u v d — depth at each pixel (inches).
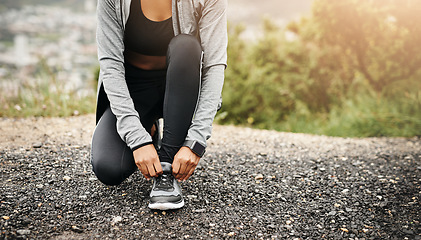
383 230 57.7
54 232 52.7
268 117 229.8
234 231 55.9
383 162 92.0
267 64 268.4
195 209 62.0
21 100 150.3
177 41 57.7
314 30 247.8
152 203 58.8
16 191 64.4
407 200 68.4
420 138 130.3
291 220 60.3
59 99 153.0
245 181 76.3
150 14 60.7
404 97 170.9
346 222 60.1
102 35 57.9
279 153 99.1
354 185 75.6
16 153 85.2
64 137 104.0
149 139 55.9
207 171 81.0
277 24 288.8
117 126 56.7
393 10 206.5
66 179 71.3
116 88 56.5
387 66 218.4
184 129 57.6
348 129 156.7
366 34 224.7
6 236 50.3
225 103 218.8
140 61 65.5
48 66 163.6
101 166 57.7
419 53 207.2
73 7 4357.8
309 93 254.1
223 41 60.2
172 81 56.7
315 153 100.5
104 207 61.1
